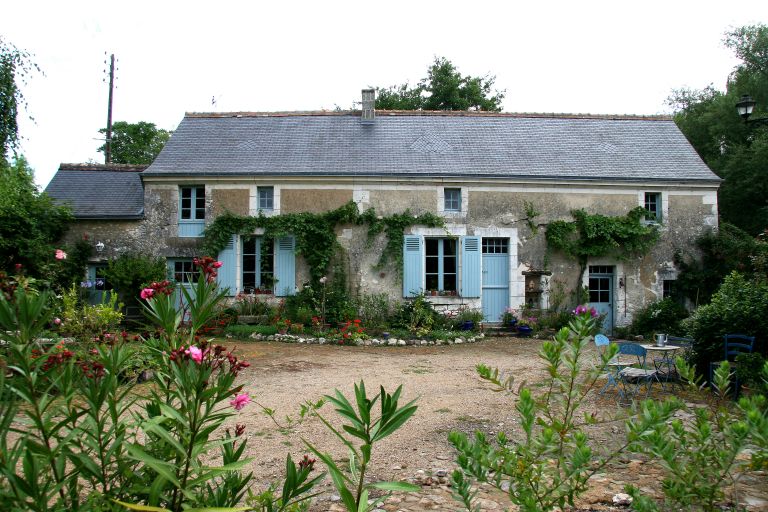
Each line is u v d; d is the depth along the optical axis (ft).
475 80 89.76
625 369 21.71
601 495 11.34
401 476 12.83
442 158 46.91
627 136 51.52
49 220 42.68
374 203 44.65
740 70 73.61
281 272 44.34
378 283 44.34
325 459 5.37
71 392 6.02
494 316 45.42
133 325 40.09
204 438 5.71
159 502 5.79
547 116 53.83
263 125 51.57
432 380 24.59
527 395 6.98
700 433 6.96
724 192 61.67
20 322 5.62
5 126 45.62
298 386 22.89
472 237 44.86
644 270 45.44
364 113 52.26
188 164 45.34
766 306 21.07
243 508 5.02
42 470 5.70
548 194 45.44
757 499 11.19
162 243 44.55
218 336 37.93
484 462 6.73
